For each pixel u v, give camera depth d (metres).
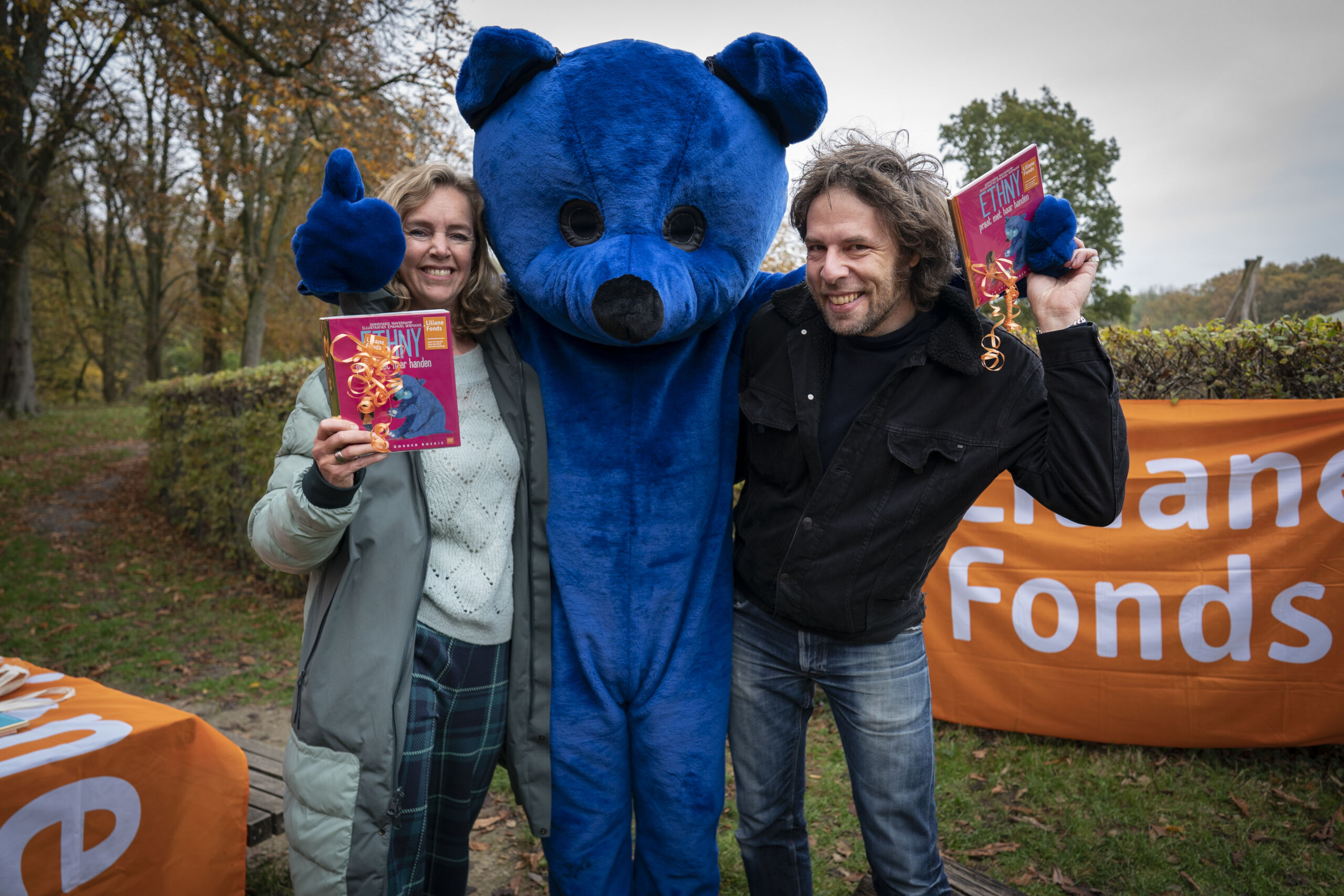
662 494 1.93
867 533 1.73
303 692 1.65
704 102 1.79
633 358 1.93
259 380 6.75
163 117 15.21
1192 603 3.41
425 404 1.56
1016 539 3.61
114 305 27.52
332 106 10.80
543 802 1.87
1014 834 3.09
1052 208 1.64
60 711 2.00
